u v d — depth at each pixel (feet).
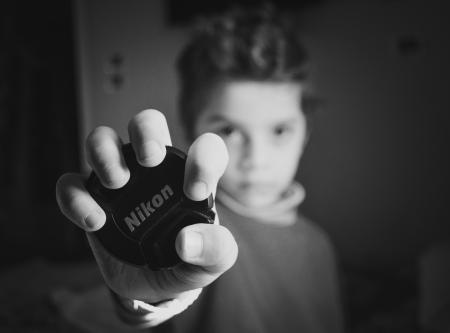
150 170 0.55
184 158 0.55
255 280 1.24
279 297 1.29
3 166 4.50
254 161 1.23
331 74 3.02
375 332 1.88
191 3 3.53
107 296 2.09
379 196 2.93
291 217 1.50
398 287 2.35
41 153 4.56
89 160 0.52
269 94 1.21
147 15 3.98
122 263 0.58
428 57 2.68
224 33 1.38
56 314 2.17
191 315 1.11
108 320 1.84
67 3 4.38
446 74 2.64
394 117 2.83
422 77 2.72
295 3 3.03
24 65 4.50
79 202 0.52
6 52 4.47
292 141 1.30
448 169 2.68
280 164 1.28
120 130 4.35
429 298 1.72
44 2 4.42
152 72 4.02
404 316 1.98
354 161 3.00
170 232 0.55
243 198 1.28
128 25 4.14
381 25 2.82
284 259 1.33
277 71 1.20
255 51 1.25
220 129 1.24
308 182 3.21
